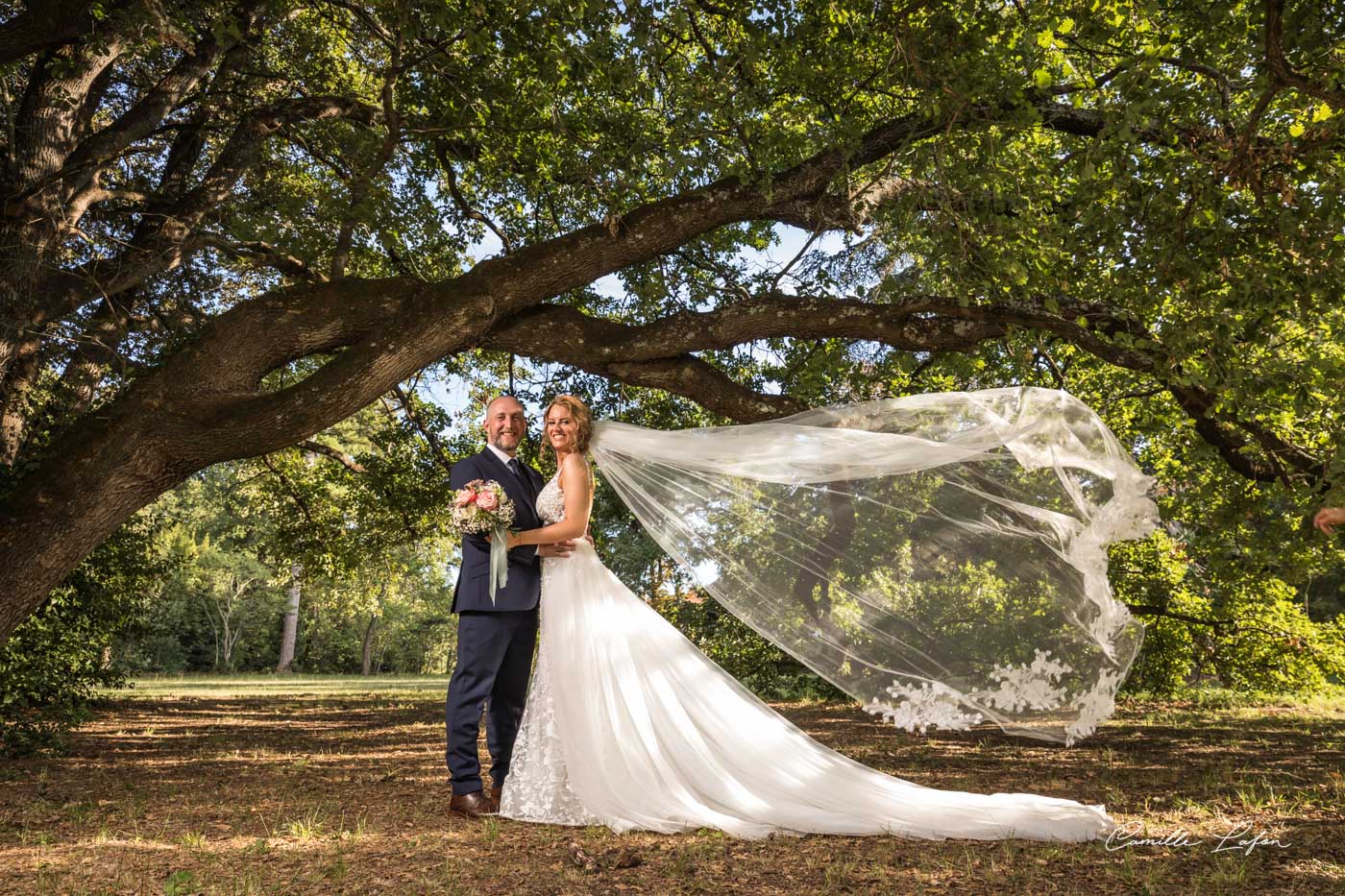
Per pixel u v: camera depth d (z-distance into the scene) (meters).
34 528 6.12
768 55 7.72
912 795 4.78
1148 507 4.69
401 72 8.02
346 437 20.38
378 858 3.94
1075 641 4.69
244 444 6.48
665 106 8.23
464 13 7.41
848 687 4.94
